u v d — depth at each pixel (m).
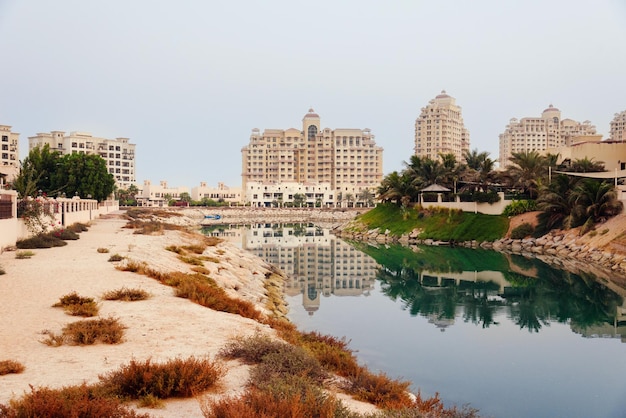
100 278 23.38
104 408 8.29
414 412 10.52
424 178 93.50
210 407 8.94
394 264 54.19
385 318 28.53
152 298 19.89
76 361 11.95
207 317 17.48
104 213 102.56
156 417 8.84
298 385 10.08
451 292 37.25
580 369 19.61
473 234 74.50
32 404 8.03
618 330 25.89
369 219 100.12
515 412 15.43
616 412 15.43
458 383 17.92
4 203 32.97
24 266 26.34
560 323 27.36
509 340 23.91
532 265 50.97
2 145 159.12
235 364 12.27
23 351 12.66
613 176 63.41
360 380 13.20
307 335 20.27
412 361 20.44
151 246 37.75
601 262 49.66
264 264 47.88
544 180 74.19
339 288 39.34
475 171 88.38
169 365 10.45
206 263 33.72
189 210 189.12
